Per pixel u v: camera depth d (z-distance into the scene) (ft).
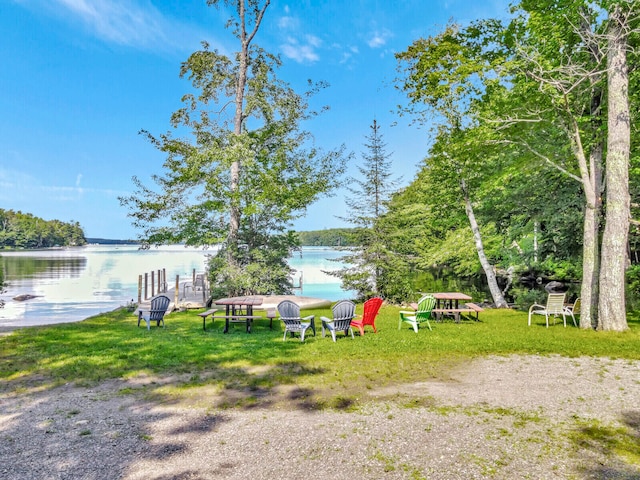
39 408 15.78
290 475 10.50
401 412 15.11
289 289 61.36
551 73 32.68
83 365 22.00
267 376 19.88
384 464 11.07
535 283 80.43
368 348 25.81
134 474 10.59
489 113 37.45
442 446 12.19
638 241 52.34
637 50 31.24
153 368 21.47
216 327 36.27
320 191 53.52
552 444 12.30
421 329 33.04
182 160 50.65
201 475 10.52
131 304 52.01
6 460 11.42
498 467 10.86
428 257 81.00
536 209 49.98
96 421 14.42
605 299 30.40
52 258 214.07
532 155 41.86
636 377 19.40
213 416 14.85
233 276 50.52
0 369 21.30
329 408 15.60
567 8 30.58
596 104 35.68
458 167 49.21
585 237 32.42
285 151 53.31
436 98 44.78
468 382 18.90
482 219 56.03
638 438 12.73
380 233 51.88
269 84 56.24
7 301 63.00
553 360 22.74
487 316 40.47
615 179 29.68
